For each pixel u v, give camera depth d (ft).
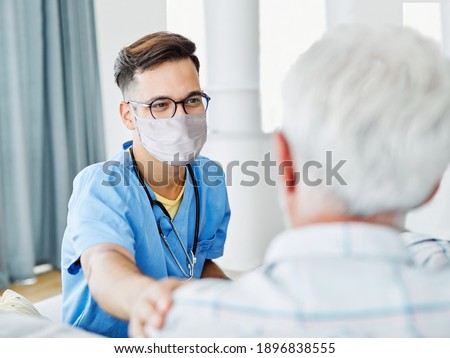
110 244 3.14
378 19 7.99
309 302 1.56
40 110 10.02
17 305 3.35
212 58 9.38
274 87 9.84
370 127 1.52
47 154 10.39
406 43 1.58
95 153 11.03
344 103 1.53
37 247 10.37
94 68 10.91
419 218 5.57
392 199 1.56
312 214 1.68
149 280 2.54
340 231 1.60
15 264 9.62
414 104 1.52
